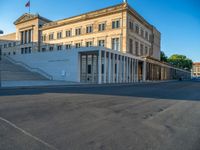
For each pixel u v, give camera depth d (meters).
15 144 4.05
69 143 4.22
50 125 5.51
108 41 45.06
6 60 39.66
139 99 11.74
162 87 24.98
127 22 43.03
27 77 30.34
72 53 30.89
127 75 37.59
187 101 11.54
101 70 31.22
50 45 56.75
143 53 53.03
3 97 10.86
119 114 7.28
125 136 4.79
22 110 7.30
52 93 13.61
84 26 49.56
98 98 11.48
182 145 4.30
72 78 30.70
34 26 60.41
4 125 5.34
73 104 9.04
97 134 4.88
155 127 5.69
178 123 6.22
